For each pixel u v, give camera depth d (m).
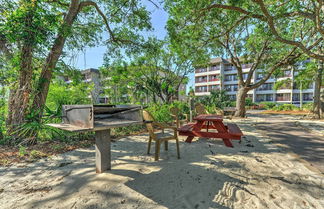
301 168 2.45
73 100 5.85
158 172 2.25
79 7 5.02
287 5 5.68
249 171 2.33
